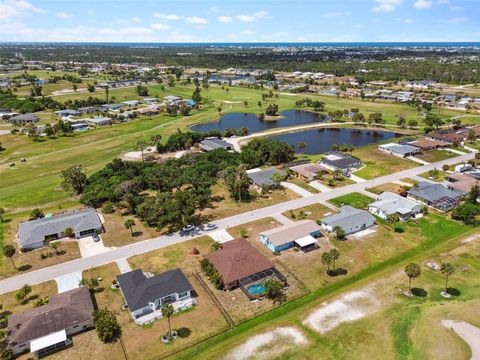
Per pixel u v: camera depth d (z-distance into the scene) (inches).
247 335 2112.5
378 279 2593.5
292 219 3528.5
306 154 5743.1
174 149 5925.2
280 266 2797.7
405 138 6250.0
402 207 3572.8
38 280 2667.3
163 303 2390.5
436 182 4328.3
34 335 2059.5
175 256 2938.0
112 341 2100.1
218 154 5236.2
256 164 5078.7
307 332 2123.5
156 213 3378.4
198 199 3769.7
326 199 3959.2
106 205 3764.8
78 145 6230.3
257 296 2439.7
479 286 2491.4
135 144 6235.2
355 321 2193.7
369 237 3198.8
